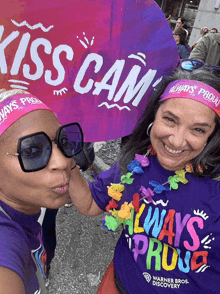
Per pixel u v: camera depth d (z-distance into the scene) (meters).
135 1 0.83
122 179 0.97
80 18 0.84
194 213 0.84
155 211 0.90
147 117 0.97
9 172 0.56
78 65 0.93
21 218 0.64
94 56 0.92
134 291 0.98
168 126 0.78
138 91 1.04
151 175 0.94
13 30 0.81
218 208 0.81
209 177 0.85
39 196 0.60
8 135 0.55
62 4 0.79
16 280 0.49
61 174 0.60
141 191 0.94
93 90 1.00
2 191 0.60
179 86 0.77
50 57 0.90
